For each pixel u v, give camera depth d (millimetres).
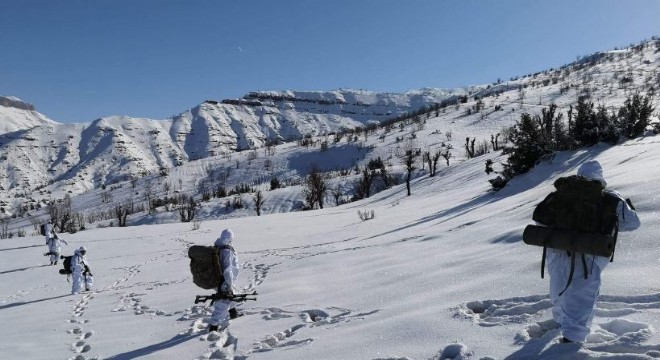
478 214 15133
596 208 3729
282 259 14719
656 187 8008
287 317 6930
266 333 6293
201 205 101625
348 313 6535
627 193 8289
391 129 198250
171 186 176000
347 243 17281
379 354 4656
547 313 4676
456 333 4699
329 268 10688
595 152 20750
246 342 6051
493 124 167875
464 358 4137
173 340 6664
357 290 7684
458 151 142875
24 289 15609
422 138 165375
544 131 24750
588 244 3635
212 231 32188
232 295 6844
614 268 5344
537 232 3918
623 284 4836
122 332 7633
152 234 32625
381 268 9070
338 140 197250
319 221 33469
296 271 11219
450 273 7102
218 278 6812
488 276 6344
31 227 117000
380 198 56250
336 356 4867
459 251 8711
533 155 23031
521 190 20391
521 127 24578
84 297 12383
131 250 24391
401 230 18266
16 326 9305
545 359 3727
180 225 39531
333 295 7727
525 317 4688
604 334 3936
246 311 7676
